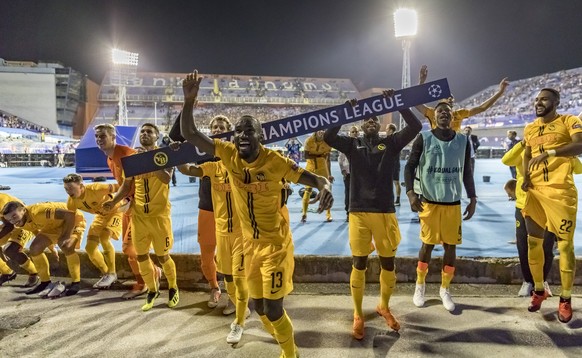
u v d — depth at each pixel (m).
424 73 4.25
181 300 4.48
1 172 21.12
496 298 4.37
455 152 4.12
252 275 3.14
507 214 8.88
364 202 3.69
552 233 4.28
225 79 62.78
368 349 3.38
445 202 4.11
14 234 5.01
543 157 3.79
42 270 4.72
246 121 2.93
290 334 3.07
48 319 3.99
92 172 14.96
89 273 5.24
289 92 61.62
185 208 9.93
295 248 6.23
